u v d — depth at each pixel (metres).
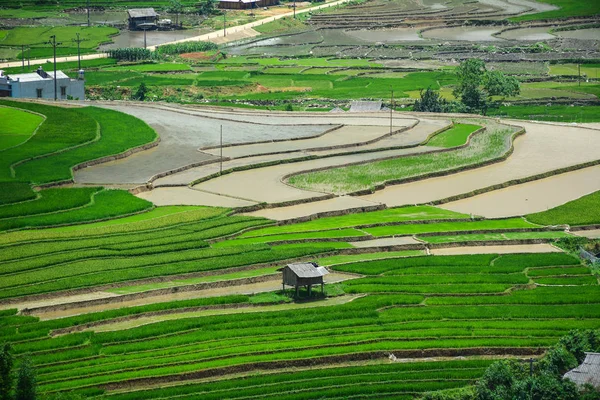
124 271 191.50
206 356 156.38
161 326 166.88
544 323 173.50
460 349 162.62
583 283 198.25
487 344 164.00
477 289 191.12
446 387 149.00
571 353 154.75
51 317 172.50
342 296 188.12
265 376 151.38
